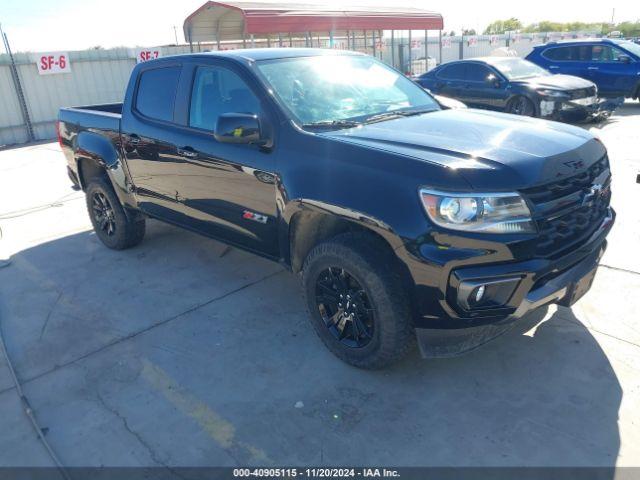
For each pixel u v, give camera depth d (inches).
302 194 123.0
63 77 568.1
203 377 128.6
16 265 205.0
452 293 104.7
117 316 160.6
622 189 240.8
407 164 108.2
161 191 176.2
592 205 120.0
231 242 158.4
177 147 161.3
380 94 157.6
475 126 130.1
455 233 101.8
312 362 132.0
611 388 115.2
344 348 127.0
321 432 108.7
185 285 178.7
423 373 125.2
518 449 101.1
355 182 113.8
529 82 420.8
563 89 404.5
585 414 108.4
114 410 118.9
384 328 115.0
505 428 106.6
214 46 821.9
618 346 129.1
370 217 110.1
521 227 102.6
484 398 115.5
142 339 147.1
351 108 146.1
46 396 125.1
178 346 142.6
